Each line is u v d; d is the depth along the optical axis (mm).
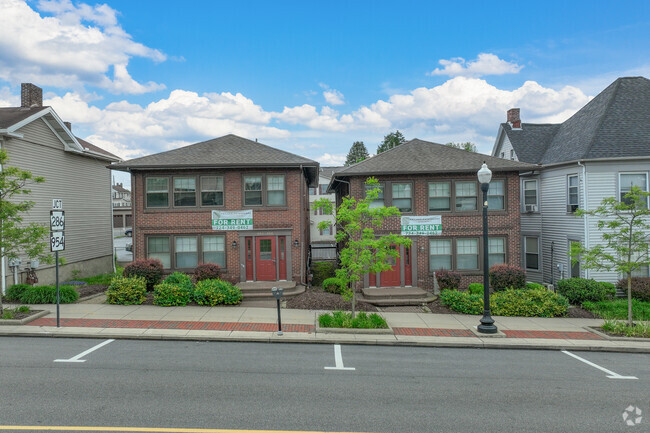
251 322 13094
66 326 11977
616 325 12930
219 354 10172
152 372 8703
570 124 23594
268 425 6426
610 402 7707
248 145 20125
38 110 18469
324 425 6480
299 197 18859
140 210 18562
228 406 7082
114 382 8070
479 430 6453
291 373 8898
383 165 18984
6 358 9422
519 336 12430
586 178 18938
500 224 19125
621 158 18469
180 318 13297
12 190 12578
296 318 13719
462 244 19203
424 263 18984
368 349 11039
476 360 10328
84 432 6023
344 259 13016
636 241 13297
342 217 12836
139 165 17938
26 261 17578
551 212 21547
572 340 12141
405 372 9188
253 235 18734
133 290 15031
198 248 18688
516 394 8016
